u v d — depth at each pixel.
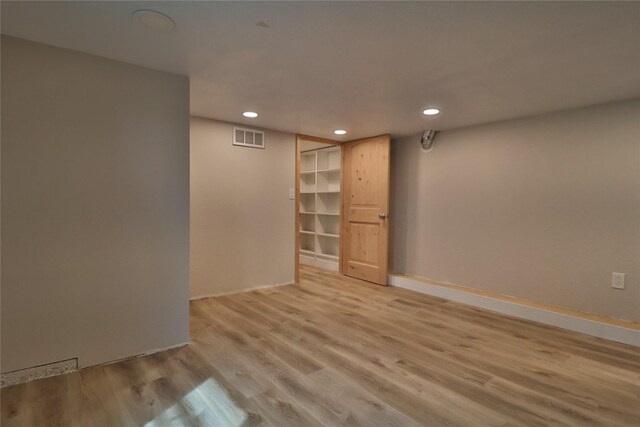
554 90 2.52
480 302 3.39
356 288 4.10
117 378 1.98
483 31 1.70
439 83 2.41
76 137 2.00
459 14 1.55
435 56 1.99
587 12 1.52
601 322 2.68
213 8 1.53
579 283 2.94
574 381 2.03
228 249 3.73
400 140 4.38
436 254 3.99
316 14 1.57
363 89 2.55
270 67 2.18
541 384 1.99
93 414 1.65
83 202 2.04
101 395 1.81
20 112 1.85
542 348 2.48
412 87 2.50
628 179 2.68
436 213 3.99
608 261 2.78
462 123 3.54
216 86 2.53
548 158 3.09
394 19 1.60
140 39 1.84
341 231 4.84
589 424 1.64
